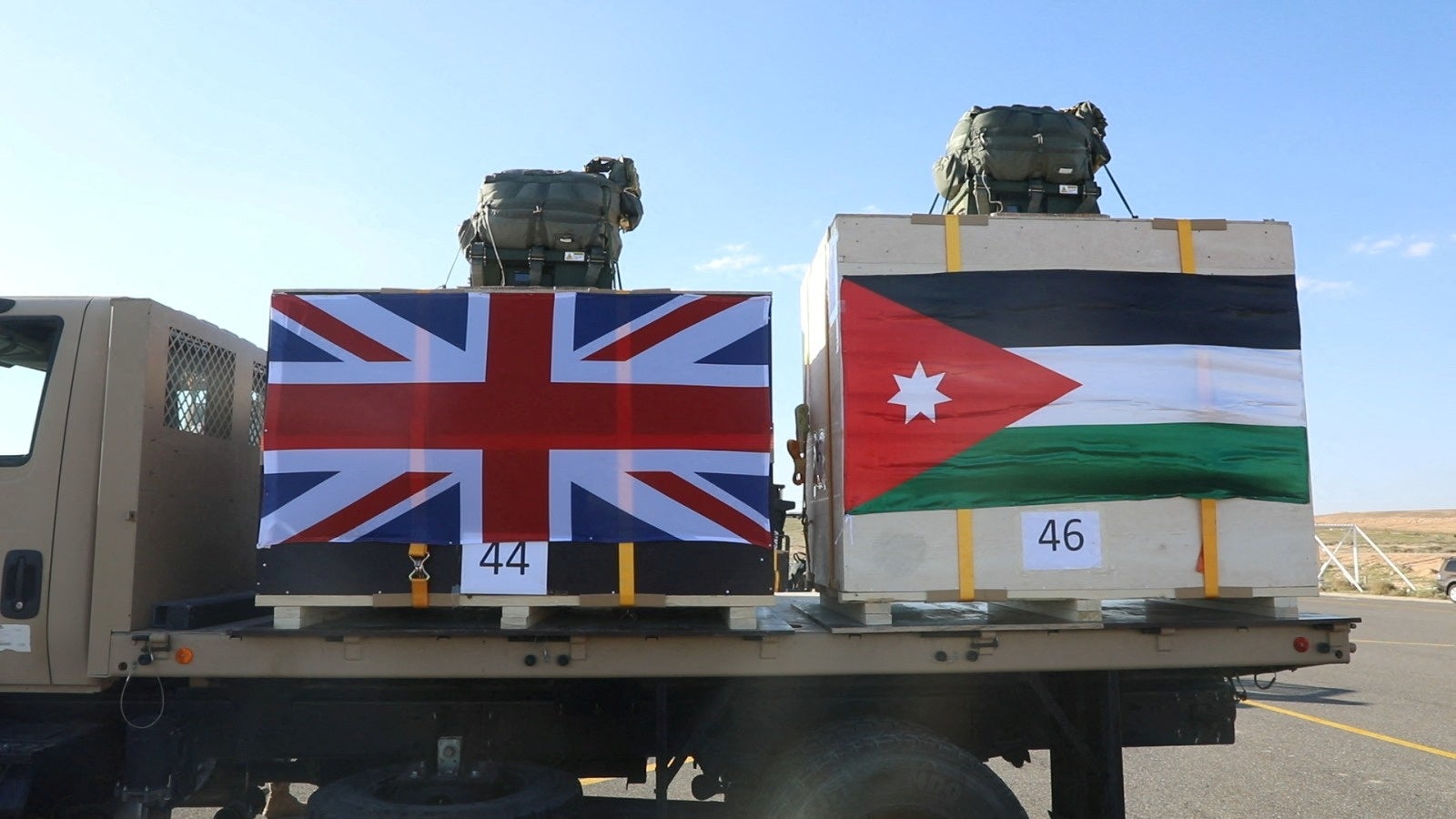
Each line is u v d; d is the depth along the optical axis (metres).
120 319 3.46
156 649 3.24
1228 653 3.39
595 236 4.31
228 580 4.12
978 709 3.78
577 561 3.29
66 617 3.37
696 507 3.33
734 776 3.70
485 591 3.26
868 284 3.49
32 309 3.54
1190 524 3.45
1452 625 17.62
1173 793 6.30
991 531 3.39
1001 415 3.45
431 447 3.33
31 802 3.40
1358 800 6.12
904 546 3.37
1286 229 3.65
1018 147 4.29
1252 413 3.52
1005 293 3.51
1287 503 3.49
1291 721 8.66
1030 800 6.18
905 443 3.41
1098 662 3.35
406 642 3.24
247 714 3.62
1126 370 3.49
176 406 3.68
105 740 3.56
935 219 3.54
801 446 4.22
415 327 3.39
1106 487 3.43
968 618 3.59
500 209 4.26
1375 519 112.62
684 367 3.39
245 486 4.32
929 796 3.22
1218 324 3.56
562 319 3.41
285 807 5.18
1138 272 3.56
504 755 3.73
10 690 3.38
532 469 3.33
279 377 3.36
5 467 3.46
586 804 3.82
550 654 3.24
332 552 3.28
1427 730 8.27
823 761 3.28
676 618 3.54
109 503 3.38
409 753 3.64
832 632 3.28
